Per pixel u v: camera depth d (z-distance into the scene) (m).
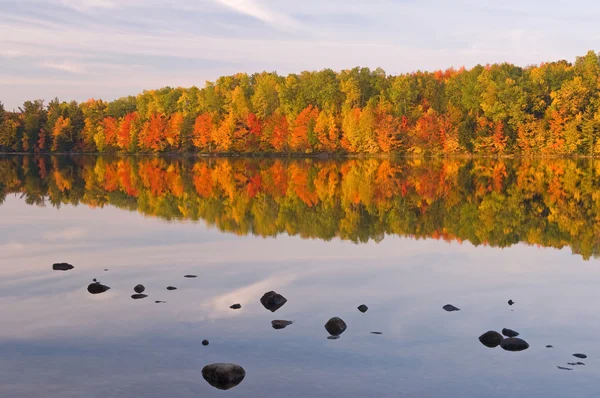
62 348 9.95
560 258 17.67
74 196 37.31
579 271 15.87
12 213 28.48
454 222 25.81
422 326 11.11
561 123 86.81
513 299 13.02
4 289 13.77
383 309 12.20
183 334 10.61
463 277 15.15
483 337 10.33
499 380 8.72
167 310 12.05
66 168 71.19
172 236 21.53
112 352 9.76
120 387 8.44
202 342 10.14
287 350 9.84
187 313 11.84
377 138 95.94
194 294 13.30
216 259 17.27
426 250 18.95
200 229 23.34
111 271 15.66
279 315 11.74
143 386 8.47
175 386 8.47
